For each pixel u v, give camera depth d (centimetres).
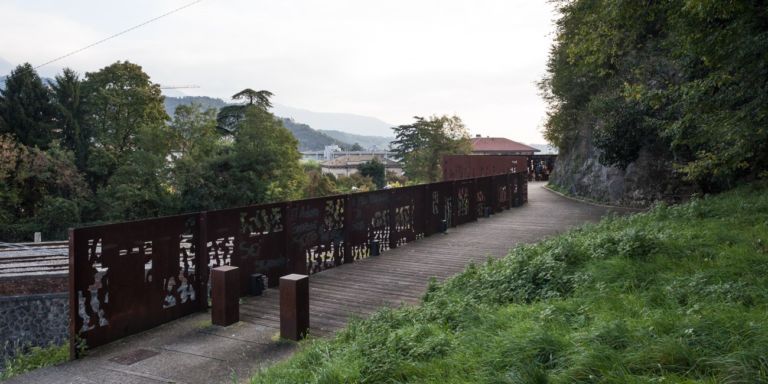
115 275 548
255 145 4144
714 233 708
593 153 2447
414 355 391
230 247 716
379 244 1079
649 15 1070
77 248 507
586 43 1207
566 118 2772
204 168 3834
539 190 3069
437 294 652
